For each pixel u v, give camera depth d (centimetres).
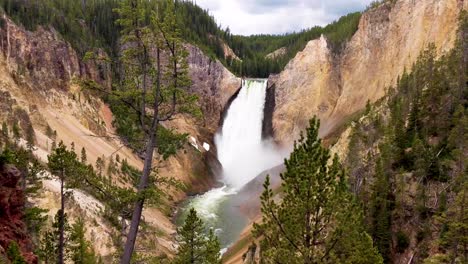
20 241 2338
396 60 9988
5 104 7025
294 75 12838
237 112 13525
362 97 10744
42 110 8975
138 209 1523
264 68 16125
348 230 1766
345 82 11656
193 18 15825
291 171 1842
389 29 10556
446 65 6788
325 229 1830
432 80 6234
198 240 3184
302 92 12462
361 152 6250
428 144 5250
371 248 2180
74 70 11025
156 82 1557
